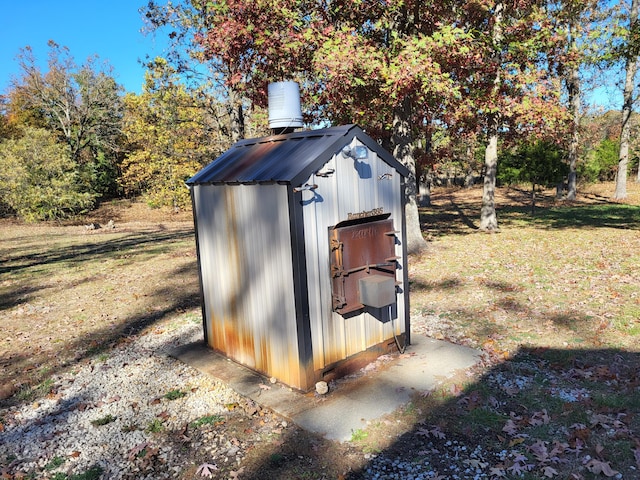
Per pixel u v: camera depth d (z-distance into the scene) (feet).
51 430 12.82
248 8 26.55
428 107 33.60
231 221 15.12
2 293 30.66
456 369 14.84
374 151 14.82
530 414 12.16
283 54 26.91
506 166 60.90
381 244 14.99
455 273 28.43
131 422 13.00
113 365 17.34
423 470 10.14
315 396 13.44
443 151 50.19
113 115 104.47
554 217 55.62
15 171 75.10
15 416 13.82
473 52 28.60
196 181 15.90
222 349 17.02
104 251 46.55
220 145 57.16
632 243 35.17
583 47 36.32
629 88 67.00
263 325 14.67
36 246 53.21
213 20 31.53
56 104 101.71
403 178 15.85
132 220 83.05
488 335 17.92
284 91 16.33
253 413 12.91
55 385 15.92
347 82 25.23
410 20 30.99
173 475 10.53
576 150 74.79
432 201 91.20
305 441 11.45
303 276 13.04
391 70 24.56
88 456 11.48
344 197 14.02
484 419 11.99
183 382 15.37
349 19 30.60
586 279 25.09
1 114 115.96
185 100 56.59
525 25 32.58
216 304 16.76
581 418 11.78
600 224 47.50
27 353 19.24
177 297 26.94
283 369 14.26
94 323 22.93
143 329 21.52
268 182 13.08
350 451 10.93
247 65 29.19
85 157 111.24
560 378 14.08
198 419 12.86
